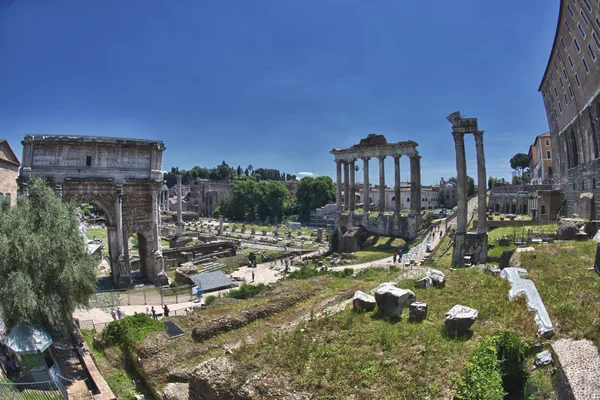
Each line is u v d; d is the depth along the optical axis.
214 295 41.75
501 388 12.16
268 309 26.42
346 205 81.81
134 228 52.12
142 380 22.75
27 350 21.66
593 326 14.58
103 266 64.00
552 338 14.70
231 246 78.25
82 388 22.05
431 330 17.12
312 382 14.07
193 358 22.02
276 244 98.44
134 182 51.16
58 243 25.27
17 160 70.88
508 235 46.91
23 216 25.27
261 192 174.62
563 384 11.55
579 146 63.47
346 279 35.12
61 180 46.78
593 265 22.80
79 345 27.23
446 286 23.31
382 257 57.84
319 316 21.31
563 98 72.88
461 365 13.95
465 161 45.41
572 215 64.44
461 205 44.53
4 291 22.50
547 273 21.91
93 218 132.75
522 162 171.62
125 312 36.84
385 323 18.50
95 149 49.19
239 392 14.27
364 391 13.30
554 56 74.38
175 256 69.75
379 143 75.44
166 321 27.94
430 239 62.03
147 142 52.09
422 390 12.96
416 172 71.56
